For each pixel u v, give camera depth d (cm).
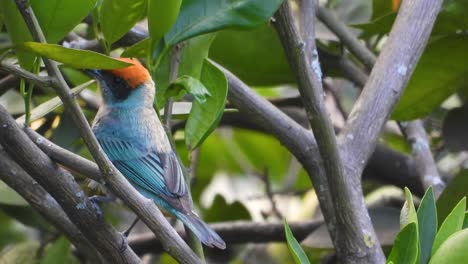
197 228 878
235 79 972
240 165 1588
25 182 837
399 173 1351
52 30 740
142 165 1014
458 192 1033
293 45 829
